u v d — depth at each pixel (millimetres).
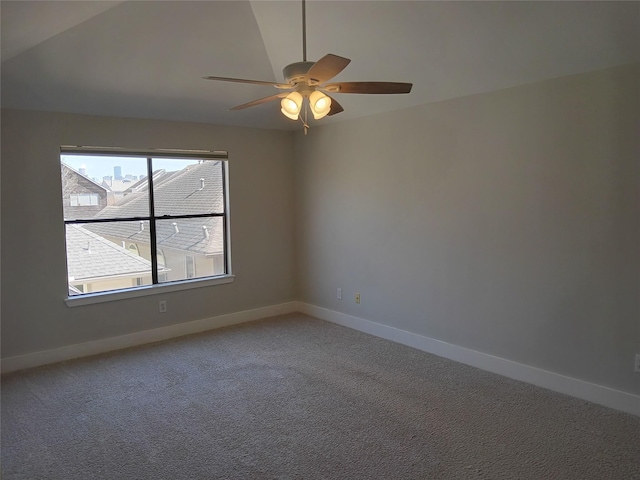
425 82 3582
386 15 2959
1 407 3070
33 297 3787
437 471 2334
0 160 3576
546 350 3273
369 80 3729
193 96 4066
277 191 5305
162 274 4574
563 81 3033
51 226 3836
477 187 3590
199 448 2572
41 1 2441
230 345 4312
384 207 4367
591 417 2854
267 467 2389
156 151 4352
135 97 3865
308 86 2182
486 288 3602
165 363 3861
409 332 4250
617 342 2918
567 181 3066
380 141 4340
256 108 4543
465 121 3625
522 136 3279
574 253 3070
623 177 2812
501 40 2871
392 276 4359
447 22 2859
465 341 3793
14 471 2371
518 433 2682
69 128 3859
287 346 4273
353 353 4070
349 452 2516
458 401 3104
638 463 2381
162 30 3164
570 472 2312
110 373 3648
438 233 3914
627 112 2768
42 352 3852
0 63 3041
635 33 2514
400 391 3271
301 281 5480
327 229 5035
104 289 4227
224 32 3355
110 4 2766
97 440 2662
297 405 3078
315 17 3150
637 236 2785
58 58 3166
